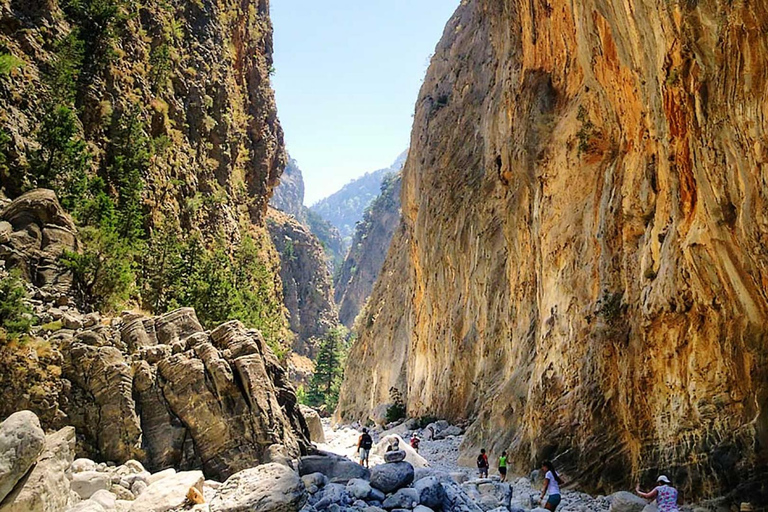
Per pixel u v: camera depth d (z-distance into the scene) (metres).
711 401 11.35
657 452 12.56
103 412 10.23
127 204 23.97
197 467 10.38
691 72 10.38
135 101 30.83
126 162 27.66
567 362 16.36
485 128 35.72
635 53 12.74
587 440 14.75
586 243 17.06
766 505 10.09
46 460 7.26
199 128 42.16
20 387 9.80
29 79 22.58
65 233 15.27
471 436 22.48
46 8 25.95
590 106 17.39
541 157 20.31
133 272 20.50
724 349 11.09
